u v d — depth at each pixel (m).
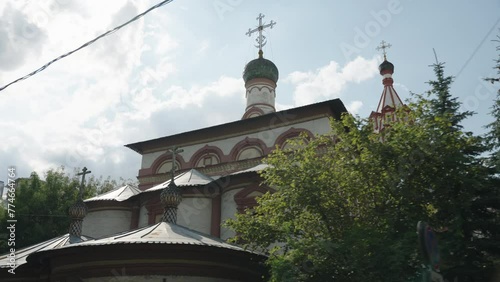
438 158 13.86
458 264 14.16
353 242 12.30
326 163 15.22
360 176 14.35
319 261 12.52
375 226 13.59
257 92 33.28
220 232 21.31
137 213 24.34
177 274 14.45
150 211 23.11
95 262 14.71
